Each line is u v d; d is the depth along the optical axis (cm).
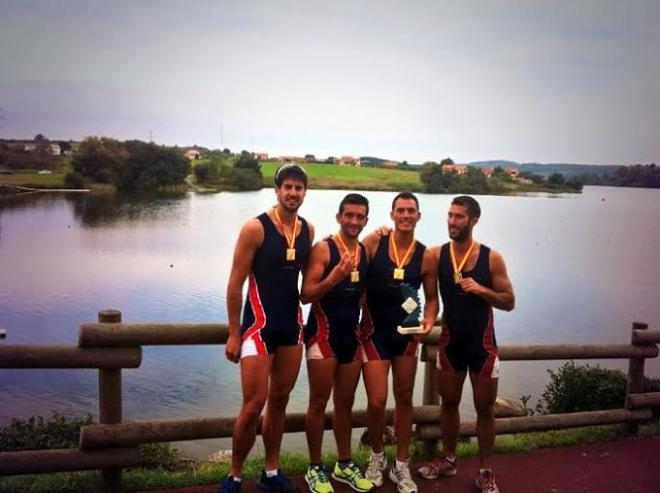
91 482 400
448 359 411
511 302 393
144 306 3412
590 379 807
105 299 3647
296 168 366
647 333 539
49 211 11031
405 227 384
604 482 443
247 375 356
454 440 432
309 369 385
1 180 15775
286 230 366
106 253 6122
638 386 547
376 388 388
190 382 1742
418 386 1534
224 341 395
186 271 4944
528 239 8731
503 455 492
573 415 523
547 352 502
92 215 10419
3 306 3422
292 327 370
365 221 377
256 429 392
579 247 7856
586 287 4484
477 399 407
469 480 433
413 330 384
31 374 1872
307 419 393
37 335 2769
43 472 372
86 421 657
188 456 1023
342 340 381
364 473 437
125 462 384
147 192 16238
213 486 409
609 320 3186
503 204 18388
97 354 371
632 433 549
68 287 4100
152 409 1513
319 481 393
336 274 360
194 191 16875
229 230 8575
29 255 5897
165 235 7875
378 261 388
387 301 387
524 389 1619
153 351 2089
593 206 19438
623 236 9838
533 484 436
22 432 614
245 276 361
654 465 478
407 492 396
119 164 16550
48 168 18300
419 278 394
